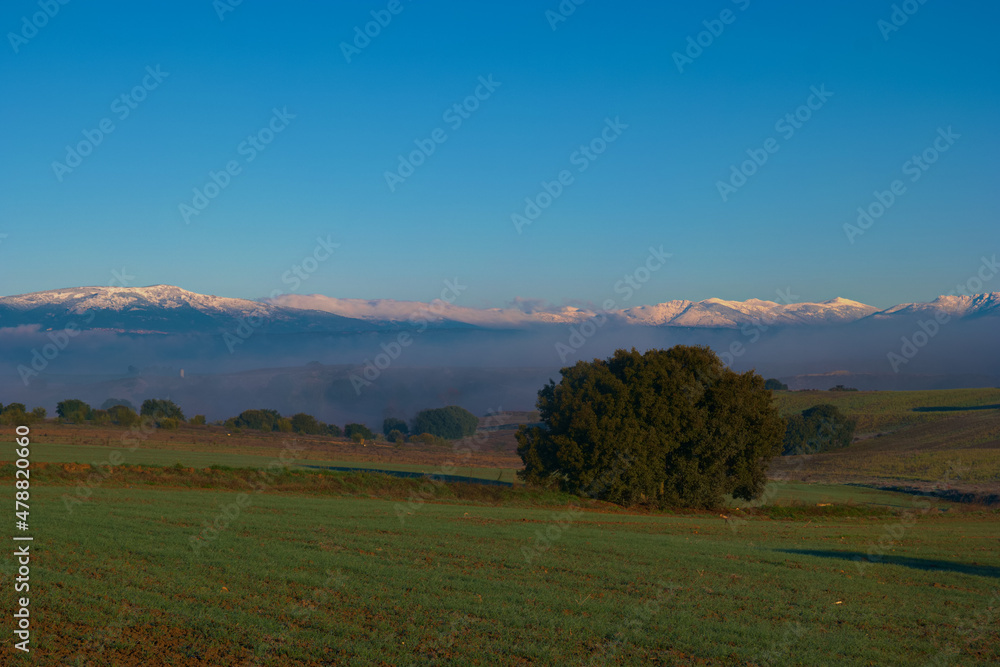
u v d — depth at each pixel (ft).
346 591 54.70
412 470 232.94
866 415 455.22
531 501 154.20
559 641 45.29
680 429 162.50
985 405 471.21
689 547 91.81
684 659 43.45
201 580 55.72
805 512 171.42
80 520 81.51
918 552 101.04
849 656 45.37
